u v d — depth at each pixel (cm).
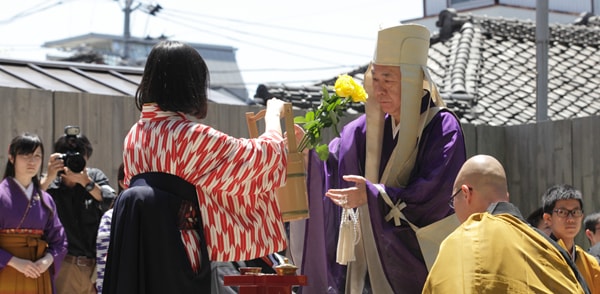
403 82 545
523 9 2562
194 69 427
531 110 1408
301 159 494
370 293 572
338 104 536
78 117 843
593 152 1037
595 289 615
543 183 1089
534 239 366
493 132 1121
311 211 576
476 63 1513
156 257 412
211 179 421
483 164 402
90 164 845
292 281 423
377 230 532
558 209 639
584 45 1759
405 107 545
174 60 424
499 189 399
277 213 446
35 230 697
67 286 730
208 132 421
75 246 735
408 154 546
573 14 2748
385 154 564
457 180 408
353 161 574
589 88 1591
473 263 359
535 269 357
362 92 532
